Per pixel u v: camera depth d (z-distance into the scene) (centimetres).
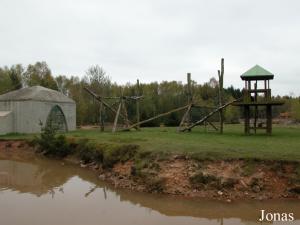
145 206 1472
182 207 1430
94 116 6194
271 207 1391
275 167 1579
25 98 4091
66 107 4562
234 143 2138
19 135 3831
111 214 1375
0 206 1506
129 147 2086
